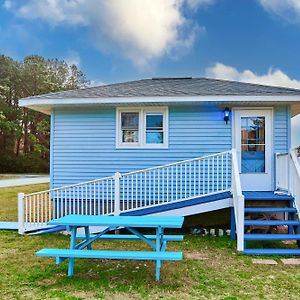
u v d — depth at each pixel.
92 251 5.65
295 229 8.12
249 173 9.91
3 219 11.34
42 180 27.67
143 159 10.28
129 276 5.69
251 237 7.25
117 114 10.40
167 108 10.22
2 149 41.91
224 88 10.42
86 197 9.27
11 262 6.49
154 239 6.73
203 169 9.41
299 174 7.83
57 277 5.63
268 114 9.96
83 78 49.00
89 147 10.50
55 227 9.01
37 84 44.31
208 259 6.77
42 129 41.38
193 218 9.75
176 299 4.72
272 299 4.75
